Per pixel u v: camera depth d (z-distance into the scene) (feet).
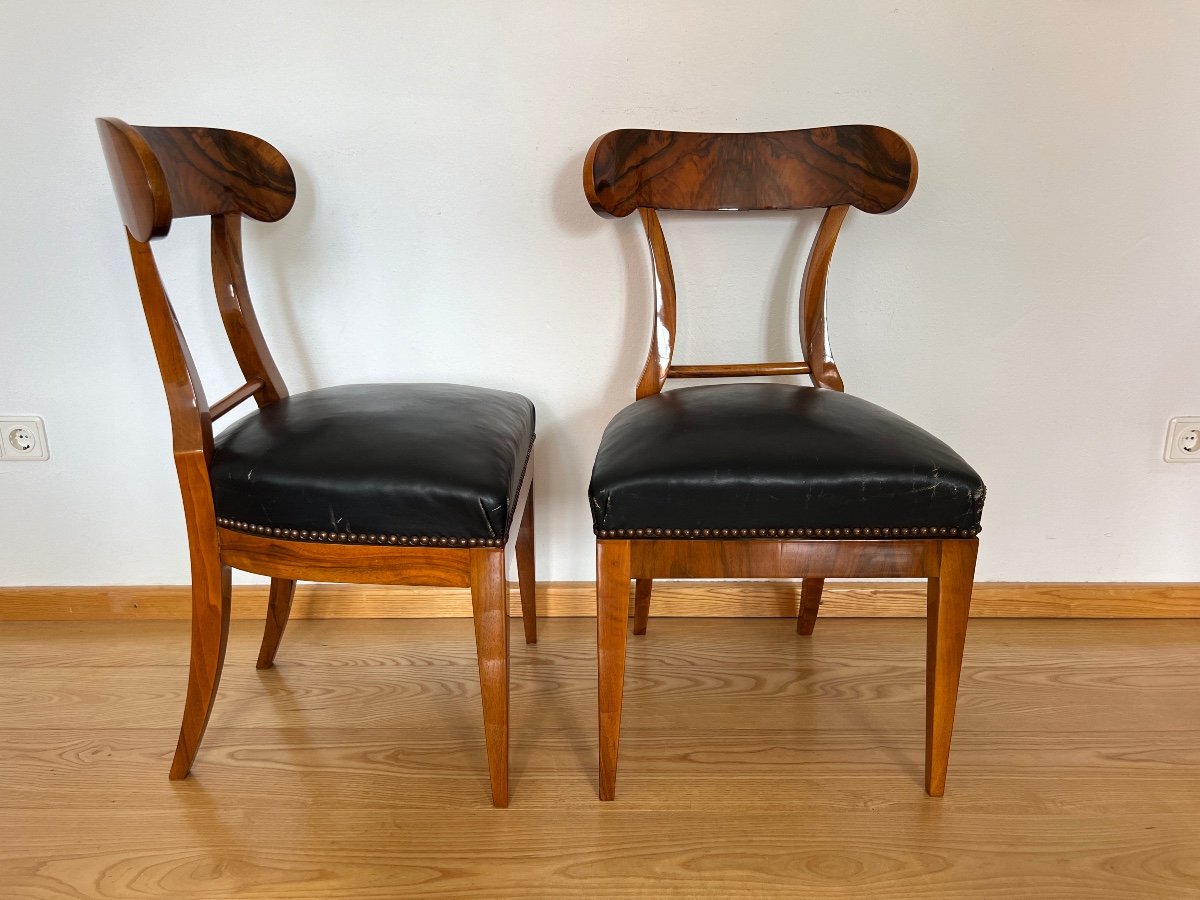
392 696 4.53
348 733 4.20
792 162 4.29
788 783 3.82
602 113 4.63
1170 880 3.25
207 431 3.50
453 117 4.63
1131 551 5.33
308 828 3.56
